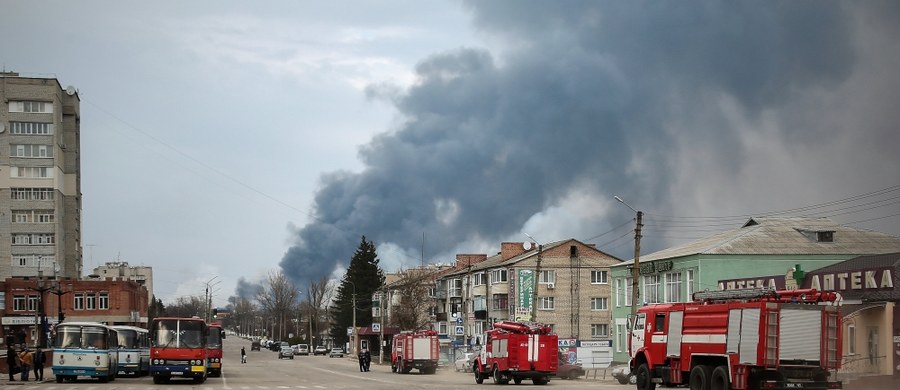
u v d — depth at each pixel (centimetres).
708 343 2889
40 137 11388
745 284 5356
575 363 6006
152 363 4369
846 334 4134
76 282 9875
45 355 6366
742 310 2706
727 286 5581
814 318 2622
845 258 5991
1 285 9588
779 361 2578
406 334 7006
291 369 7338
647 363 3309
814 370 2603
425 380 5297
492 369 4719
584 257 9238
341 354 12375
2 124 11262
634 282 4822
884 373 3800
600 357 6631
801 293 2636
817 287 4541
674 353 3122
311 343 15888
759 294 2689
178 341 4409
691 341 3006
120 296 10000
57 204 11400
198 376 4544
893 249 6047
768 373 2611
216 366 5631
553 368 4578
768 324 2595
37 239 11269
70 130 11988
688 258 6272
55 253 11300
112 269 15625
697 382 2930
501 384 4609
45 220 11312
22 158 11319
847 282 4278
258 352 15138
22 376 4566
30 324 9581
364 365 7131
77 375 4412
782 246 6075
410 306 11488
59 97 11725
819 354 2606
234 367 7812
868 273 4109
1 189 11219
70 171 11969
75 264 11938
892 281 3938
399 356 7069
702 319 2948
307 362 9888
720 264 6047
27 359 4609
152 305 17362
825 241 6181
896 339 3819
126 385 4234
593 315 9162
